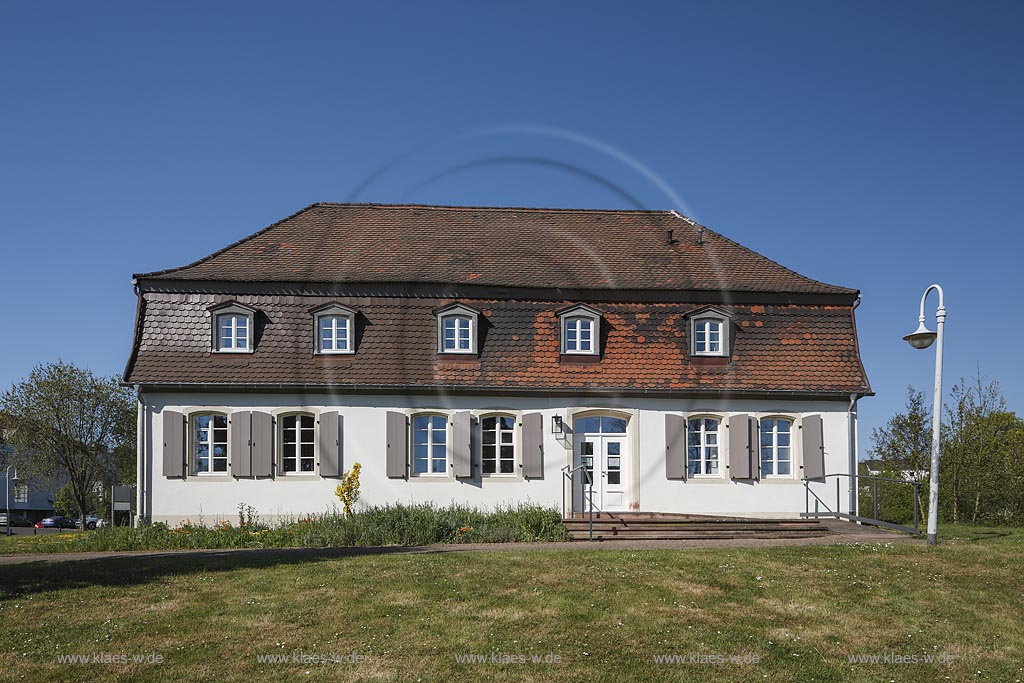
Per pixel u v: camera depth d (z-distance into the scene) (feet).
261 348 70.28
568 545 54.65
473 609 35.68
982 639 33.04
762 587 39.70
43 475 155.94
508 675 28.94
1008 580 41.39
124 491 70.59
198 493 68.49
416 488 69.56
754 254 80.33
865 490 96.68
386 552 50.78
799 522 65.92
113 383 159.02
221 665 29.66
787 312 74.13
